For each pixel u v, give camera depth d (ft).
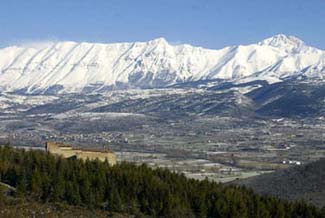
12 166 346.74
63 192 322.14
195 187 357.00
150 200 333.01
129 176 344.28
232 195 351.67
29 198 314.35
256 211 346.95
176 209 331.16
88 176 338.75
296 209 363.35
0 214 287.28
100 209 320.50
